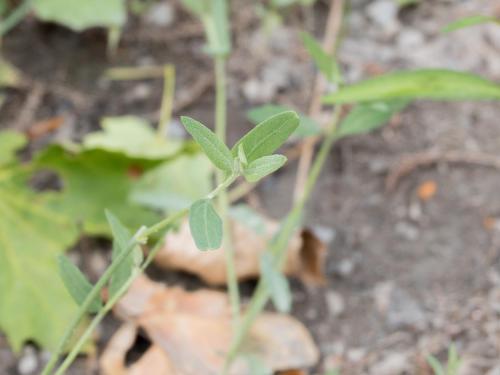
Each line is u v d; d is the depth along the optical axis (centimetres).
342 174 57
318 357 48
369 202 55
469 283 51
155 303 49
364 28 66
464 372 47
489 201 54
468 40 64
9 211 50
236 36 65
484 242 52
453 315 49
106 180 52
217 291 50
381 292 51
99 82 62
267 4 67
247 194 56
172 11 66
